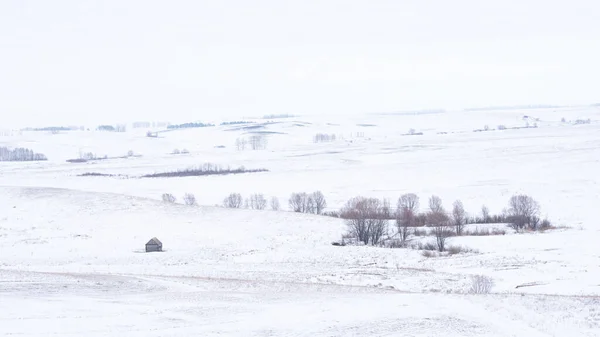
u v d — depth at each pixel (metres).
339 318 33.22
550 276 57.19
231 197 120.81
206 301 39.72
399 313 34.59
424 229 90.12
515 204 99.75
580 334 30.11
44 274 52.44
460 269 62.50
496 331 30.38
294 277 57.72
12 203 102.00
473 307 37.12
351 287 50.28
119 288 45.41
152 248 76.12
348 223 86.25
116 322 31.58
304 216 95.50
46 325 29.97
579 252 70.75
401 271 61.69
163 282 50.38
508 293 46.66
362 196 120.88
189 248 77.44
